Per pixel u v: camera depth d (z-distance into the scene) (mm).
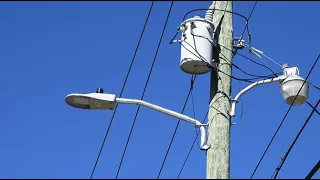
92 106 8312
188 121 7816
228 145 7438
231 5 8742
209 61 8023
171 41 8266
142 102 8117
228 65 8141
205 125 7746
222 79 7977
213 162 7273
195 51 8016
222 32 8461
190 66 8086
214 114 7656
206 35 8148
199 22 8211
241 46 8805
